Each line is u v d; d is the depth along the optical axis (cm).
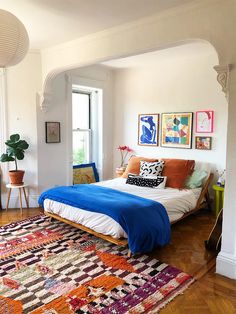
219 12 238
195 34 254
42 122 464
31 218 406
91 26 316
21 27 199
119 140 579
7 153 427
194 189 425
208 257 293
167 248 314
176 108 488
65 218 357
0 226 372
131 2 254
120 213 289
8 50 196
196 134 466
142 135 537
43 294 224
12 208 457
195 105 464
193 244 326
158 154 518
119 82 566
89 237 338
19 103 444
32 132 456
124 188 416
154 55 445
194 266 273
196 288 236
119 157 583
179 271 263
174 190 417
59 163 492
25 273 254
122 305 212
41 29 327
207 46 394
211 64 439
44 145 471
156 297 223
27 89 445
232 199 247
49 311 204
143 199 339
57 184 492
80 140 561
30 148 458
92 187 400
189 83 468
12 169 452
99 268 266
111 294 225
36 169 465
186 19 259
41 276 250
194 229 375
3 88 432
